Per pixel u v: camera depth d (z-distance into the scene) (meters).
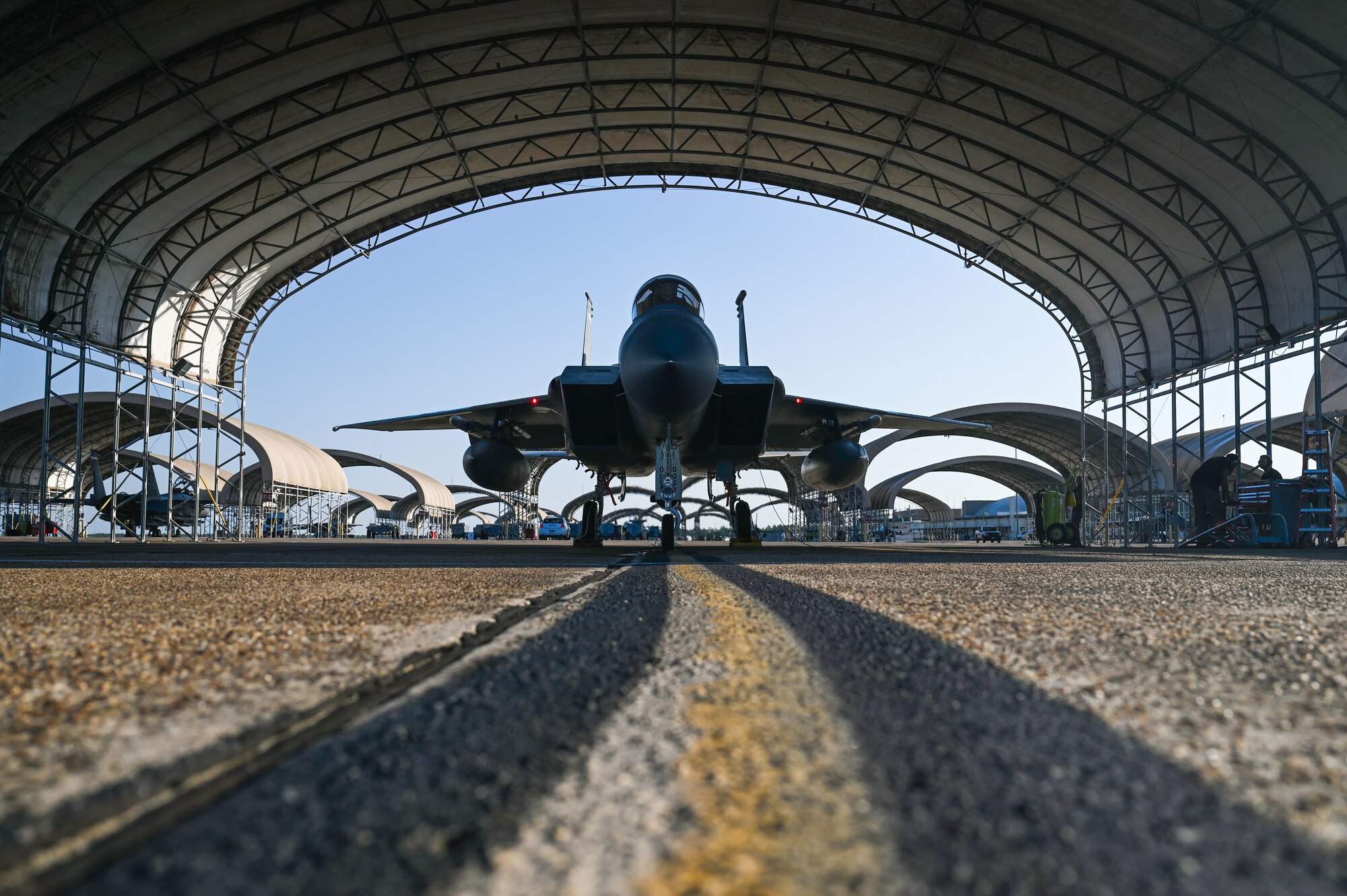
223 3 17.98
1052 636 2.45
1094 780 1.07
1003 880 0.73
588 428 15.80
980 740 1.27
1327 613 3.18
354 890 0.70
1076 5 18.28
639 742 1.25
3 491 58.16
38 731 1.30
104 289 24.39
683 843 0.83
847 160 28.66
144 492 25.22
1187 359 27.80
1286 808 0.97
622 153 29.20
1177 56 18.69
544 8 20.64
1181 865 0.78
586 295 21.44
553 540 65.50
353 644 2.29
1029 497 79.38
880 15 19.33
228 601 3.71
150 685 1.69
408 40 21.06
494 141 27.16
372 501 95.88
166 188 23.39
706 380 12.65
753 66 23.80
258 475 67.88
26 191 20.12
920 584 4.79
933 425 22.31
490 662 1.99
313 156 24.89
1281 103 18.84
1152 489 29.70
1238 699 1.59
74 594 4.27
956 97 23.31
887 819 0.91
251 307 31.05
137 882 0.73
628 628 2.63
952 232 31.17
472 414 20.11
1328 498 20.86
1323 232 20.92
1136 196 25.02
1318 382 21.12
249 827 0.89
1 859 0.79
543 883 0.72
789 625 2.69
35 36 16.84
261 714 1.42
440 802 0.97
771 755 1.17
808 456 19.36
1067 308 32.31
